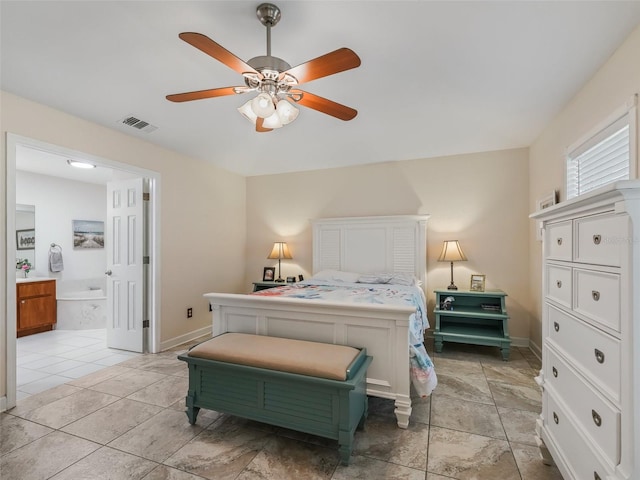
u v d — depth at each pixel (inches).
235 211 186.4
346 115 77.0
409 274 154.1
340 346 79.4
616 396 38.5
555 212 54.9
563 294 54.6
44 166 166.6
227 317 97.6
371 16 65.4
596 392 43.3
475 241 150.1
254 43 73.8
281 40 72.6
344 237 169.0
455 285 147.5
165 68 84.3
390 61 80.7
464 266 151.4
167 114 111.5
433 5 62.4
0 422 81.8
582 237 47.5
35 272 181.9
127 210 138.6
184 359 79.1
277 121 74.9
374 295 110.3
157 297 136.4
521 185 143.6
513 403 91.5
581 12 63.1
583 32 68.6
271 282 179.0
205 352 77.9
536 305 131.9
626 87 69.9
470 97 98.8
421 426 79.8
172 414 85.6
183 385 103.9
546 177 120.6
